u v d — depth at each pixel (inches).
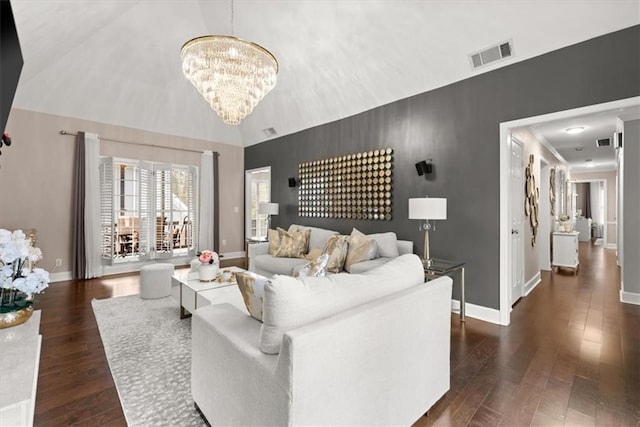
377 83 154.7
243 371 50.4
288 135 225.5
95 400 72.2
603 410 68.8
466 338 106.7
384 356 54.6
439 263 126.5
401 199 155.3
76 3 106.0
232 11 151.0
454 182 134.0
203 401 63.6
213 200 249.8
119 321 120.0
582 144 214.2
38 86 167.8
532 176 174.9
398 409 58.3
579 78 100.9
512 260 140.7
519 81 114.2
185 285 120.8
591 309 135.0
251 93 130.7
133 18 152.6
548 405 70.6
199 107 225.9
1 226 167.0
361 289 56.6
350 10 126.6
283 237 189.2
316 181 202.4
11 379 45.6
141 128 214.4
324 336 44.2
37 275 62.9
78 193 185.9
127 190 210.1
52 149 181.2
